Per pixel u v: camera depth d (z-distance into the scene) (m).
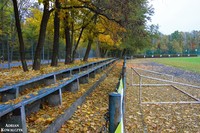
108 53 76.19
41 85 9.47
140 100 9.09
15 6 13.66
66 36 21.91
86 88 9.77
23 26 37.38
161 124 6.49
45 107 6.35
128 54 81.06
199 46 133.38
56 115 5.57
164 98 10.12
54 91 6.54
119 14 14.39
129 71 25.11
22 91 7.91
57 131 4.97
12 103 4.37
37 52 14.73
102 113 6.59
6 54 26.69
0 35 28.56
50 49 36.38
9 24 30.94
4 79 10.13
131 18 15.24
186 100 9.72
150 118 7.00
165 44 124.00
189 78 19.77
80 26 23.73
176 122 6.72
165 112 7.77
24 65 14.38
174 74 23.61
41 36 14.65
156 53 114.19
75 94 8.24
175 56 103.75
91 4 14.60
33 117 5.36
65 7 15.03
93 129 5.26
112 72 21.52
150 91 11.89
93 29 22.50
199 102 9.14
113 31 17.34
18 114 4.27
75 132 5.03
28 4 29.02
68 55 22.09
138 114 7.39
